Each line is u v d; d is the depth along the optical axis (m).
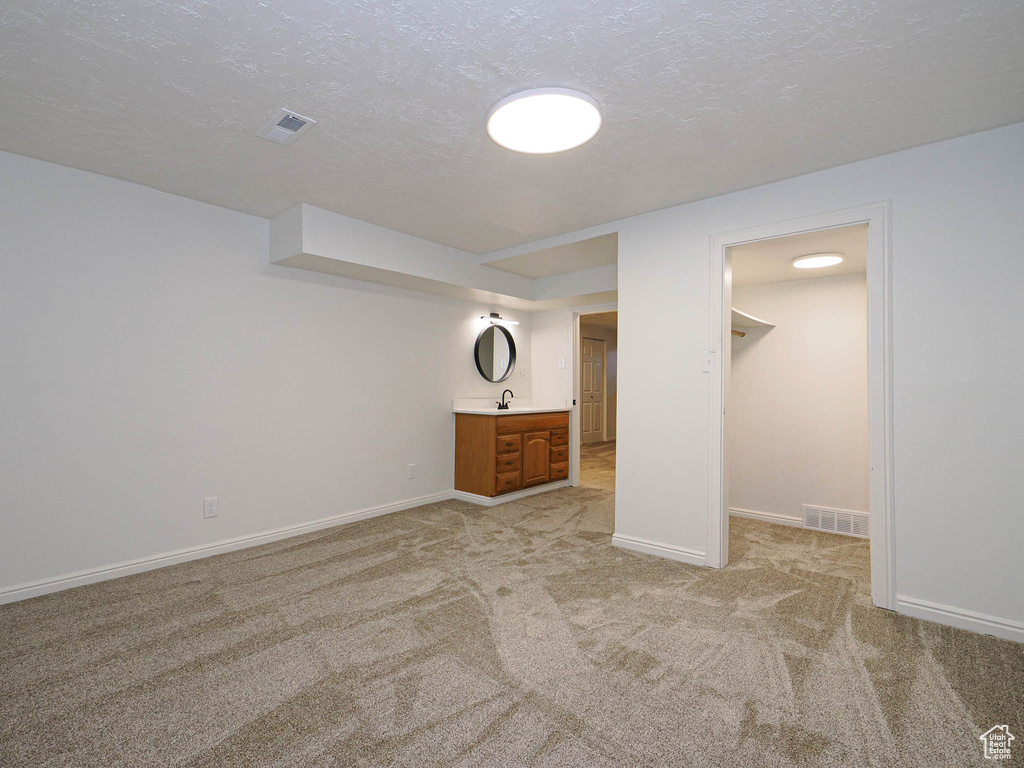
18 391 2.52
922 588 2.35
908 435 2.38
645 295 3.26
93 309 2.75
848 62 1.74
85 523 2.72
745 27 1.57
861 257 3.39
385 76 1.84
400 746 1.50
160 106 2.05
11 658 1.98
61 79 1.86
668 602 2.51
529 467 4.90
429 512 4.29
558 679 1.85
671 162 2.53
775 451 4.16
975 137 2.24
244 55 1.72
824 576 2.87
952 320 2.28
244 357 3.37
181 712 1.65
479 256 4.41
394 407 4.32
